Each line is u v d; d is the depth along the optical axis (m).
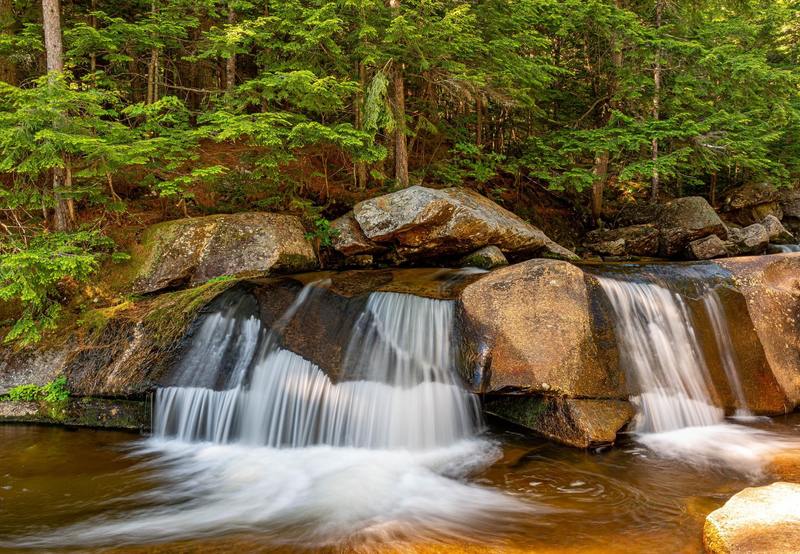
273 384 6.56
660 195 18.47
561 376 5.96
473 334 6.38
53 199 8.01
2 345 7.50
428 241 9.55
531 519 4.43
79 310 7.92
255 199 10.82
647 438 6.12
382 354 6.68
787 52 17.77
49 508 4.78
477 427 6.38
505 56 11.20
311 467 5.69
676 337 6.95
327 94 8.84
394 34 9.20
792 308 7.52
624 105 14.45
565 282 6.44
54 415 7.01
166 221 9.19
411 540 4.12
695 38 14.03
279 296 7.54
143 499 4.98
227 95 9.67
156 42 9.71
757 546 3.39
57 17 8.16
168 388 6.80
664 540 3.99
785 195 18.72
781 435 6.28
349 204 11.48
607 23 12.83
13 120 6.75
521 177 15.57
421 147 14.64
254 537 4.23
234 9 11.30
